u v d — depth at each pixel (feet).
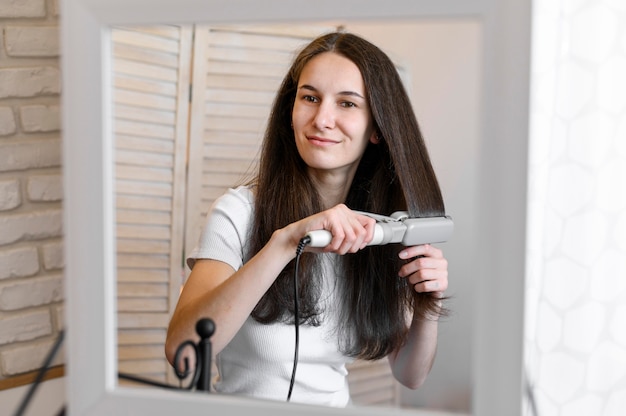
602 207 2.79
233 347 2.86
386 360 2.67
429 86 2.47
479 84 2.08
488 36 2.01
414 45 2.47
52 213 3.66
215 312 2.68
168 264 2.57
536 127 2.91
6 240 3.56
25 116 3.57
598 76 2.75
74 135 2.22
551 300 2.90
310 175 2.93
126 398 2.29
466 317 2.43
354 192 2.95
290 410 2.24
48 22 3.59
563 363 2.90
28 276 3.62
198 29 2.54
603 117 2.76
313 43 2.75
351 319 2.74
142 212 2.41
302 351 2.83
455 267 2.51
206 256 2.77
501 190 2.03
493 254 2.05
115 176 2.37
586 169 2.79
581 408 2.90
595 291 2.83
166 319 2.49
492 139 2.02
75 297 2.27
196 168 2.69
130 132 2.42
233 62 2.61
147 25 2.21
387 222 2.72
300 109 2.86
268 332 2.83
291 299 2.84
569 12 2.78
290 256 2.77
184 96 2.55
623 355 2.84
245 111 2.74
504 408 2.08
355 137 2.85
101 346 2.28
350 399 2.76
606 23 2.73
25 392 3.46
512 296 2.05
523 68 1.98
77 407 2.30
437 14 2.05
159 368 2.46
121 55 2.34
